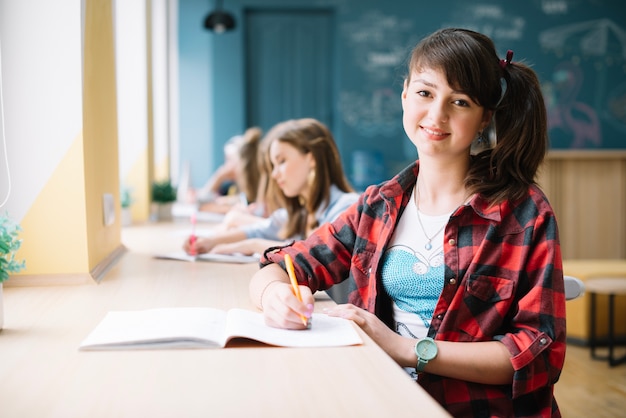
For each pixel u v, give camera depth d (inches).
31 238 57.1
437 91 45.4
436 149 46.3
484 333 44.2
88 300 50.5
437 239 47.7
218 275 62.1
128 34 127.3
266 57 238.7
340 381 31.1
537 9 243.3
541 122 46.8
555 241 43.1
